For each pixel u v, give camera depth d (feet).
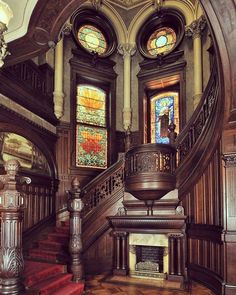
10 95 22.11
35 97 25.66
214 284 17.43
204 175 19.60
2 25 10.71
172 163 20.74
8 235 11.23
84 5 31.94
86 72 31.81
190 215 20.77
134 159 20.99
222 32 14.61
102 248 22.34
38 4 12.92
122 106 33.60
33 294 13.71
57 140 28.91
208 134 19.42
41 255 21.31
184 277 19.25
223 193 16.70
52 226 26.23
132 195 21.70
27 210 23.03
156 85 33.06
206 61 29.53
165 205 20.83
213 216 18.24
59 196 27.96
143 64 33.32
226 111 16.49
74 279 17.90
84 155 30.78
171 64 31.71
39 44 15.35
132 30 33.76
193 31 30.25
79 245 18.53
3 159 21.01
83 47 31.81
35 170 24.81
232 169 16.63
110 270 22.22
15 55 16.15
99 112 32.76
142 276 20.53
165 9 32.60
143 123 32.83
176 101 32.53
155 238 20.53
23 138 23.56
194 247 20.31
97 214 22.67
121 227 21.45
